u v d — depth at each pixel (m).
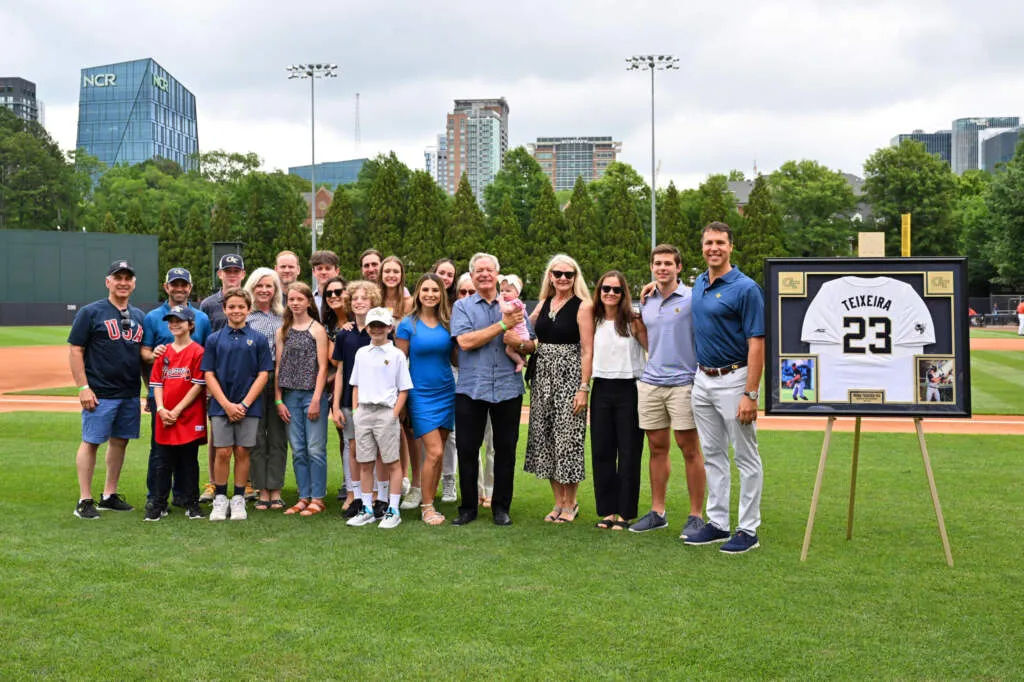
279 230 63.53
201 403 6.67
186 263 63.28
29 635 4.05
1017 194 50.41
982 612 4.34
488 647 3.91
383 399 6.29
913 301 5.41
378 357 6.33
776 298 5.54
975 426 11.60
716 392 5.65
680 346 6.03
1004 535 5.87
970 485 7.57
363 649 3.89
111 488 6.87
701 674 3.62
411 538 5.95
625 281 6.18
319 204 96.69
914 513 6.55
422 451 7.25
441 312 6.67
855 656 3.79
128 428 6.80
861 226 64.62
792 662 3.73
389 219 57.81
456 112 183.62
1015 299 53.44
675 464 8.88
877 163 63.28
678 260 6.04
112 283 6.70
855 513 6.58
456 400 6.49
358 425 6.36
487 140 182.75
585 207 55.50
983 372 19.52
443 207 62.91
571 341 6.45
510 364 6.44
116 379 6.67
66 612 4.36
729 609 4.40
